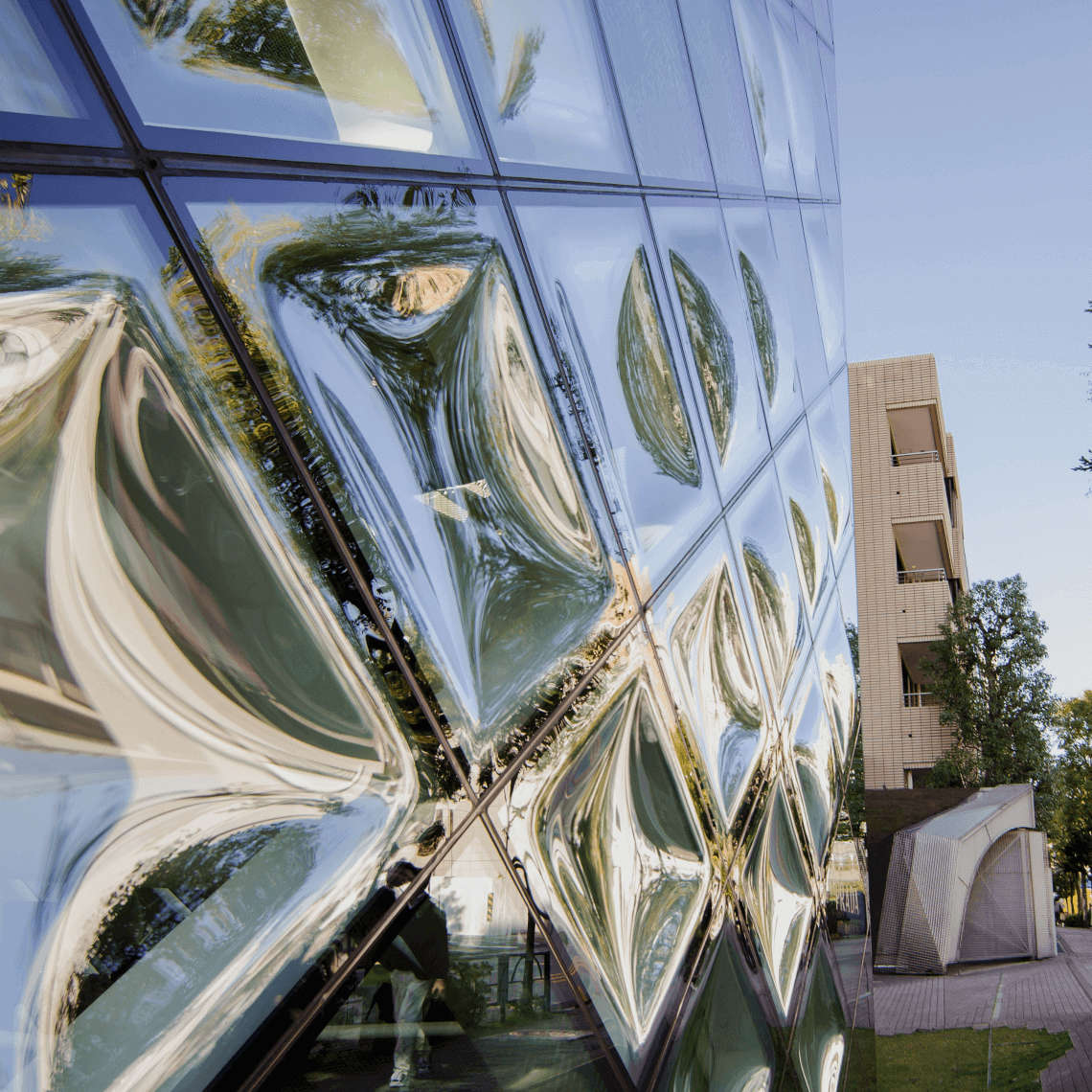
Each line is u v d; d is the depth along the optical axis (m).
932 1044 14.36
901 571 37.78
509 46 3.22
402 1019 1.79
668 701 3.46
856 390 36.53
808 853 5.35
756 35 7.60
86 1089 1.18
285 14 2.00
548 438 2.93
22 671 1.19
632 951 2.77
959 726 32.16
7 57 1.34
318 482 1.83
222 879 1.43
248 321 1.73
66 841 1.20
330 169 2.08
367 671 1.86
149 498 1.44
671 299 4.49
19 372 1.26
